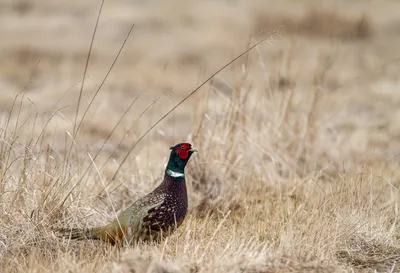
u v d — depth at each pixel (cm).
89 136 4434
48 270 2217
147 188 3155
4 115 4778
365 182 3084
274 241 2534
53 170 2878
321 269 2267
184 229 2655
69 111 5066
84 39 7969
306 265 2270
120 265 2184
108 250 2389
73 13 9219
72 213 2692
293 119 3947
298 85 5231
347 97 5431
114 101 5497
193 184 3256
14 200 2641
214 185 3225
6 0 9681
